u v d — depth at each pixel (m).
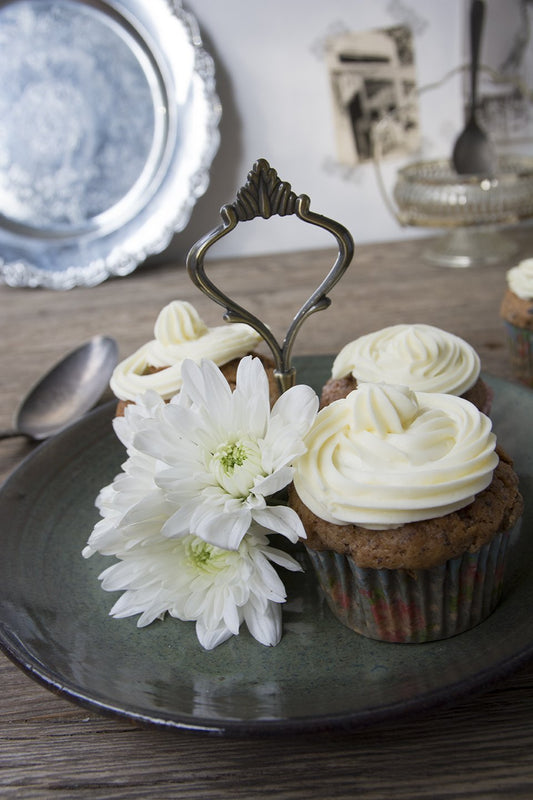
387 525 0.36
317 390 0.51
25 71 0.83
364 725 0.32
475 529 0.36
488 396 0.47
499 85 0.86
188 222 0.90
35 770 0.35
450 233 0.85
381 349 0.47
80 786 0.34
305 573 0.41
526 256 0.79
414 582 0.36
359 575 0.36
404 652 0.37
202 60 0.81
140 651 0.38
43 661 0.36
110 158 0.85
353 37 0.84
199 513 0.37
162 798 0.34
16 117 0.84
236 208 0.38
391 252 0.86
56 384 0.59
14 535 0.43
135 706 0.33
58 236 0.87
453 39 0.84
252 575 0.38
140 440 0.38
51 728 0.36
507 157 0.87
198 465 0.38
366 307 0.70
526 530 0.41
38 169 0.86
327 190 0.90
